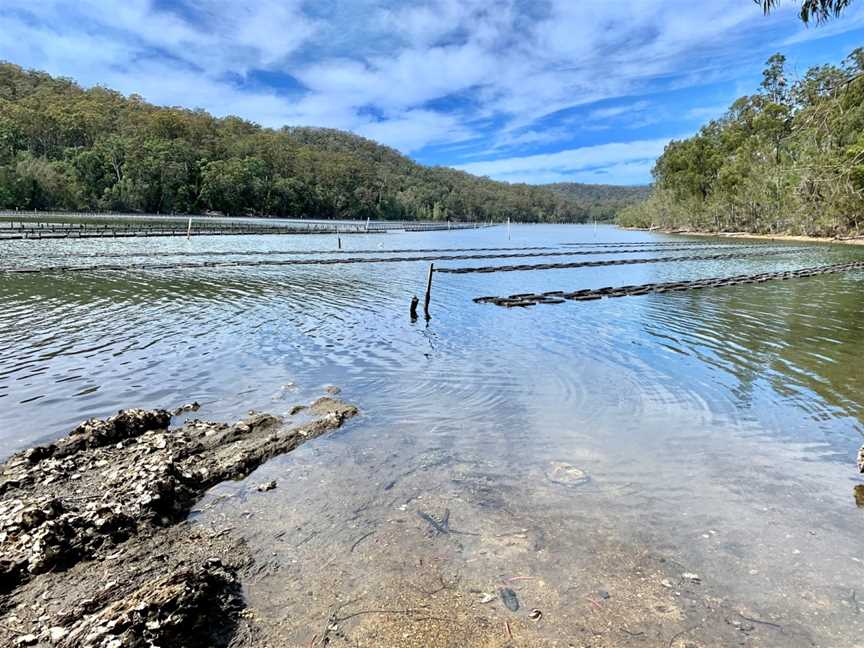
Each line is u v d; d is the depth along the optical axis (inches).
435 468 237.3
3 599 147.3
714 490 219.1
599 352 443.8
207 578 154.4
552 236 3299.7
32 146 3565.5
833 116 737.6
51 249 1381.6
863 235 2188.7
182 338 469.4
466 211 6840.6
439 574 165.9
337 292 774.5
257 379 362.6
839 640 140.2
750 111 3179.1
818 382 362.0
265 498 210.2
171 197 3636.8
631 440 268.7
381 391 341.7
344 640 138.7
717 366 401.7
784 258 1515.7
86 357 402.9
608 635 141.5
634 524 194.2
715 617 148.4
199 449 248.2
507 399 328.5
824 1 458.6
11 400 313.3
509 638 139.9
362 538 184.2
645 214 4830.2
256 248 1662.2
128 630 129.2
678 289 862.5
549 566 170.1
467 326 549.3
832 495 215.8
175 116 4200.3
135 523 185.6
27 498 197.0
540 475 231.5
